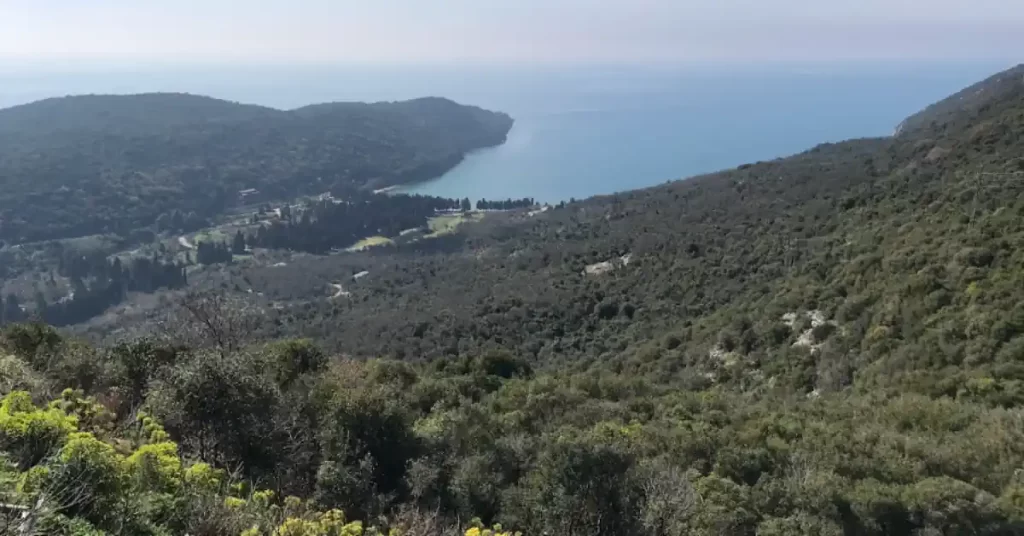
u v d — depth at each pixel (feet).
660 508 38.70
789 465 61.41
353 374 68.28
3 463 25.82
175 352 62.75
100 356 58.13
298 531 30.30
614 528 37.55
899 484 55.98
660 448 66.18
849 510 51.19
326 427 51.21
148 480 28.91
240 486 34.14
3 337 63.21
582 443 44.32
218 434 41.45
